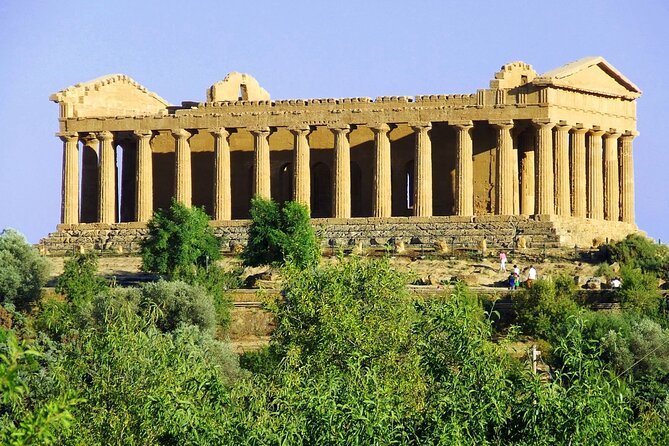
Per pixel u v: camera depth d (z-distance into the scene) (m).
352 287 125.69
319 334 121.62
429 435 94.88
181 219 192.25
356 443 93.38
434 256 197.62
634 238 194.88
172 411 99.69
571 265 192.75
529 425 93.56
